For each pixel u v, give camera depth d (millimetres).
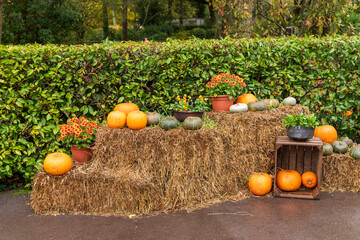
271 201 3723
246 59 4555
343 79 4582
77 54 4059
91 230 3139
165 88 4457
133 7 23047
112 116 3654
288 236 2979
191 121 3592
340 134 4953
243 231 3084
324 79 4664
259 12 7699
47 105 4105
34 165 4098
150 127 3693
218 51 4492
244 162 3969
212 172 3719
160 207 3512
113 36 23219
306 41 4559
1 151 3967
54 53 4008
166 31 25453
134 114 3611
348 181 3938
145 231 3113
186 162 3541
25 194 4027
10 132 3988
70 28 16156
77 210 3508
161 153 3498
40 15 14500
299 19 8008
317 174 3752
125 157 3566
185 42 4672
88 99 4238
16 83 3967
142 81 4363
